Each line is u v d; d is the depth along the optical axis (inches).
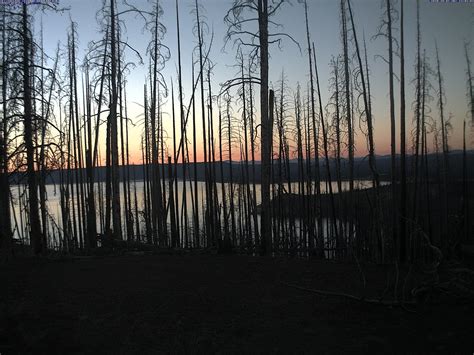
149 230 857.5
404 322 249.0
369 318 258.7
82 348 215.2
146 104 880.3
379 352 207.8
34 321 252.4
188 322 255.9
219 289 334.3
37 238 509.0
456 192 1030.4
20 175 512.1
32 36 470.3
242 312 275.3
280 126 794.2
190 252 544.4
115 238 589.0
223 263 451.5
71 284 351.9
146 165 938.1
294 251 735.7
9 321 237.9
